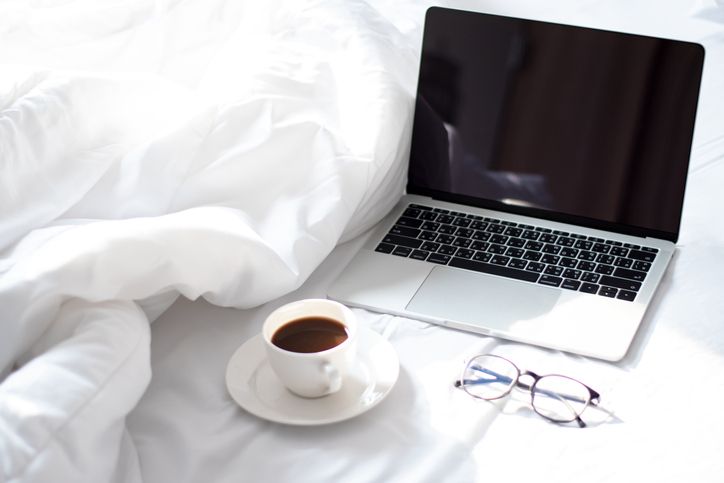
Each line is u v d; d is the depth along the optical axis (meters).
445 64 0.98
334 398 0.72
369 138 0.94
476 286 0.87
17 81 0.94
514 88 0.96
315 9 1.19
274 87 1.01
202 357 0.79
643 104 0.91
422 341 0.81
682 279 0.88
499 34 0.96
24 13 1.32
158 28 1.27
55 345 0.68
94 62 1.24
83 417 0.61
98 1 1.34
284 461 0.67
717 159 1.12
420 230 0.96
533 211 0.96
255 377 0.75
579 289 0.85
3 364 0.69
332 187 0.89
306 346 0.72
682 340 0.79
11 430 0.58
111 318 0.69
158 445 0.69
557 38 0.94
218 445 0.69
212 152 0.92
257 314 0.84
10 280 0.69
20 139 0.85
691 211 1.01
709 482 0.64
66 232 0.77
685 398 0.72
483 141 0.97
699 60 0.88
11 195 0.83
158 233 0.74
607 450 0.68
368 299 0.86
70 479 0.58
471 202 0.99
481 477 0.66
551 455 0.67
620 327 0.80
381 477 0.65
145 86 0.98
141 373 0.68
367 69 1.04
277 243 0.83
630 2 1.59
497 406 0.72
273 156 0.92
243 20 1.26
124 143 0.92
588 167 0.93
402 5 1.59
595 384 0.74
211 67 1.19
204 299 0.86
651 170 0.91
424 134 1.00
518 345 0.80
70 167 0.88
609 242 0.92
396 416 0.72
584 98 0.93
